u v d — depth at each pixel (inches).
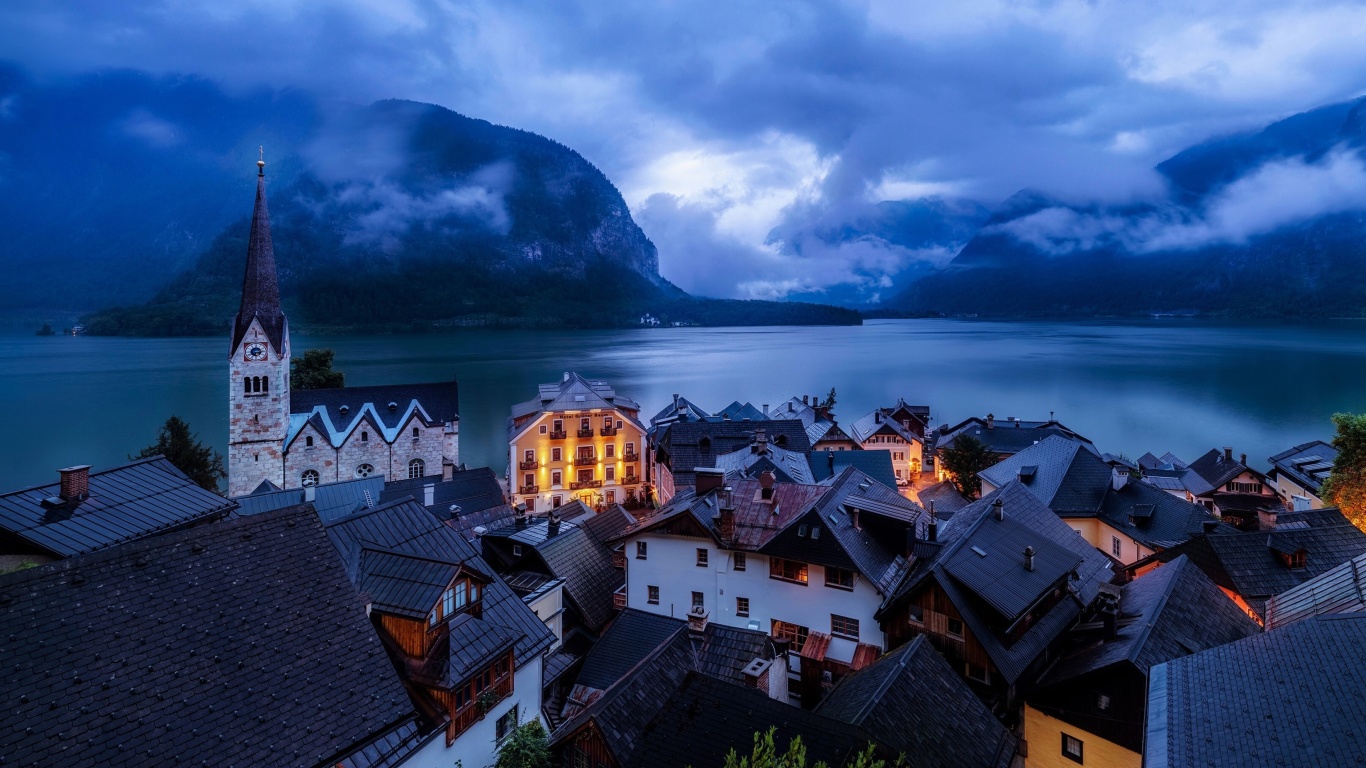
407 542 1081.4
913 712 884.6
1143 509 2052.2
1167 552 1590.8
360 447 3243.1
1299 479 3147.1
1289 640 740.0
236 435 3058.6
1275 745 601.9
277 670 760.3
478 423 5728.3
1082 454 2378.2
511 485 3270.2
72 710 626.5
